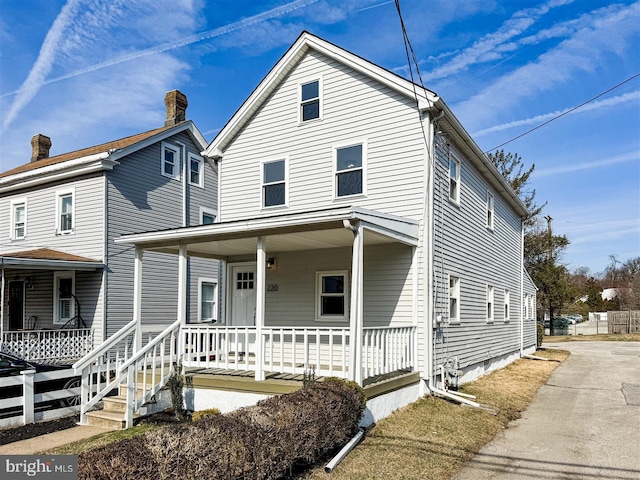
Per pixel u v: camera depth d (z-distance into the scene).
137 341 10.43
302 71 12.74
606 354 22.78
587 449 7.45
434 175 10.87
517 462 6.79
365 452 6.82
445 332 11.32
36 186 17.84
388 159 11.09
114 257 15.98
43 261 14.12
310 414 5.92
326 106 12.19
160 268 17.72
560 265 39.12
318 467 6.23
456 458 6.79
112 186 16.17
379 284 10.85
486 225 15.42
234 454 4.70
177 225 18.78
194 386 9.30
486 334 14.96
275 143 12.95
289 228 8.85
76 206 16.55
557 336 37.50
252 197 13.17
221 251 12.55
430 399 10.01
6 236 18.62
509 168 37.66
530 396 11.82
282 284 12.47
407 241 9.98
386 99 11.29
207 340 9.95
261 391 8.53
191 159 19.92
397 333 9.43
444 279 11.30
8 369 9.55
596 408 10.52
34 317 17.41
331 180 11.88
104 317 15.47
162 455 4.16
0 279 18.61
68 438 7.98
